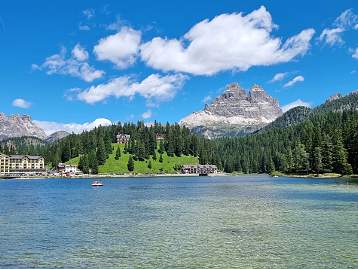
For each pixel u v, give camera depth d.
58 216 64.88
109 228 52.09
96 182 182.12
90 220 59.75
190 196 105.94
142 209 74.38
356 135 189.62
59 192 134.75
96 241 43.78
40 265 34.75
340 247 39.50
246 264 34.16
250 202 83.62
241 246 40.44
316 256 36.31
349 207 71.50
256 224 53.34
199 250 39.03
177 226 52.84
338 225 51.84
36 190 149.25
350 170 188.75
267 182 180.62
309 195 98.12
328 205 75.06
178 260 35.66
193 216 62.34
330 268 32.81
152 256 37.09
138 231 49.53
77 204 86.69
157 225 54.00
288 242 41.91
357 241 42.03
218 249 39.34
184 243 42.16
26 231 50.34
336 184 142.25
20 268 33.94
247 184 169.50
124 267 33.88
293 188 128.12
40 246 41.62
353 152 190.75
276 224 53.16
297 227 50.66
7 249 40.41
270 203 80.50
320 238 43.69
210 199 93.94
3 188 166.50
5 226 54.50
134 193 124.44
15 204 87.50
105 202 91.25
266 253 37.56
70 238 45.56
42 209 76.19
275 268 32.97
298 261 34.81
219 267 33.44
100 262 35.41
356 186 129.00
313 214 62.44
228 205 78.06
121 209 74.75
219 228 50.66
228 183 188.00
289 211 66.50
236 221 56.19
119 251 39.12
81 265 34.59
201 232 48.12
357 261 34.62
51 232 49.50
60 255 37.88
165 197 104.38
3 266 34.56
